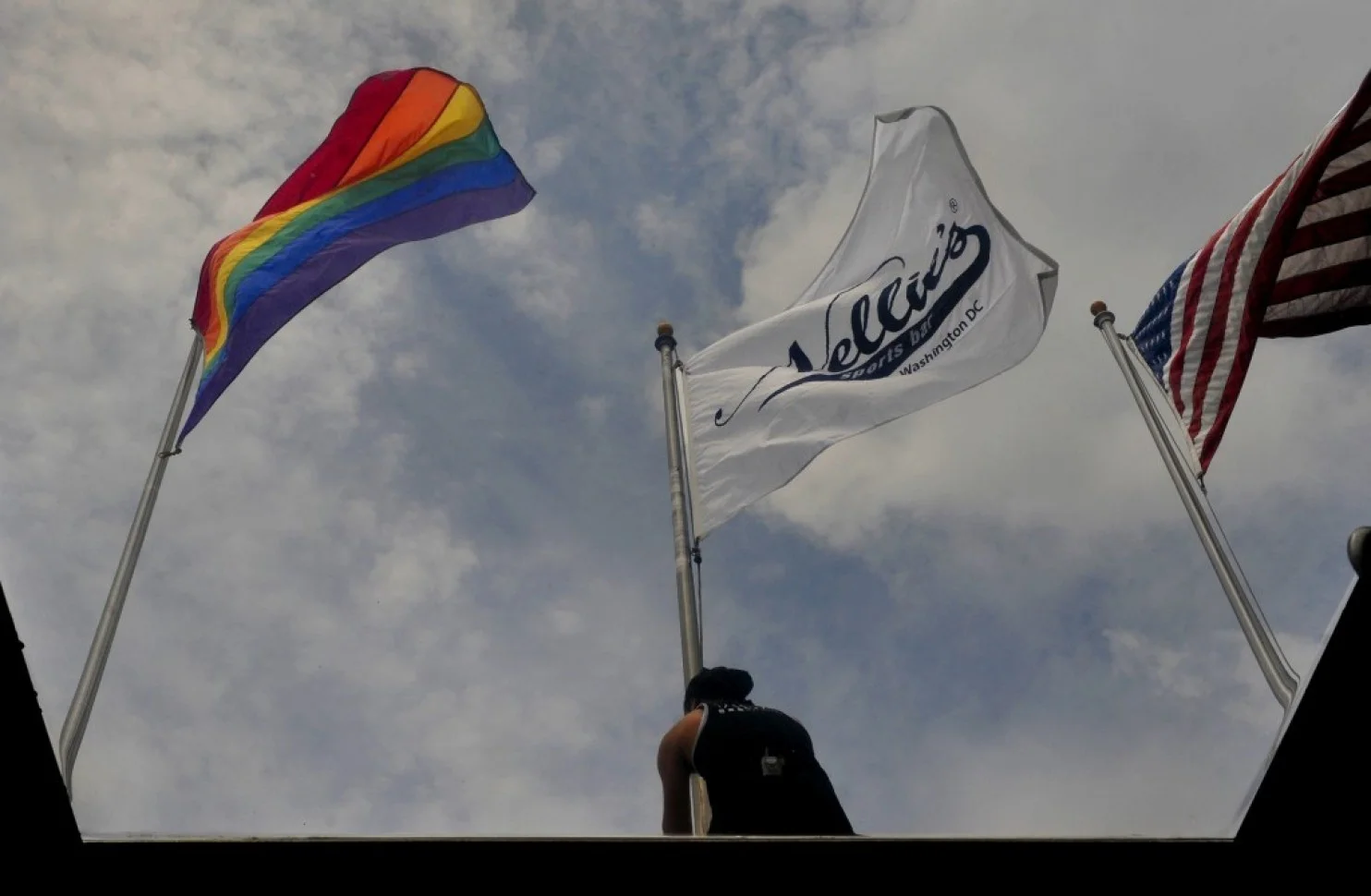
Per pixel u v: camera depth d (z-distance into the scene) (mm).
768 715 5426
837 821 5117
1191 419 9766
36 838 2818
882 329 11297
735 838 3176
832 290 11805
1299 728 3096
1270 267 9727
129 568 8336
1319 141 9461
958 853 3242
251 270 10734
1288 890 3301
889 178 11883
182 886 2953
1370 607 2926
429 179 11578
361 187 11398
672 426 10969
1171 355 10148
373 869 3041
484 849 3072
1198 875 3318
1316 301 9562
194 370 10102
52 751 2730
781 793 5129
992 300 11039
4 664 2637
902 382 10953
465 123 11797
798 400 11008
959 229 11406
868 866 3221
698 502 10727
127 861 2924
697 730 5332
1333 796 3166
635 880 3125
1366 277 9492
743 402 11125
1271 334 9648
